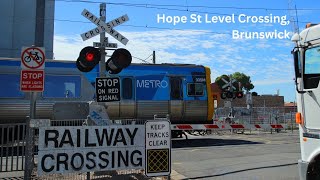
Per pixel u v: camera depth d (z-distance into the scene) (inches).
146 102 724.7
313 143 254.7
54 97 676.1
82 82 693.9
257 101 2787.9
